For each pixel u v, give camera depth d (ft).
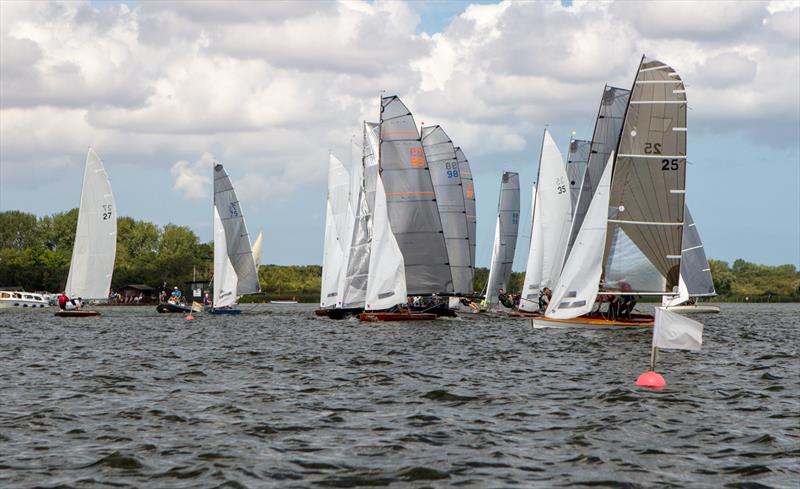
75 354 189.47
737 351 188.24
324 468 80.07
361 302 317.63
